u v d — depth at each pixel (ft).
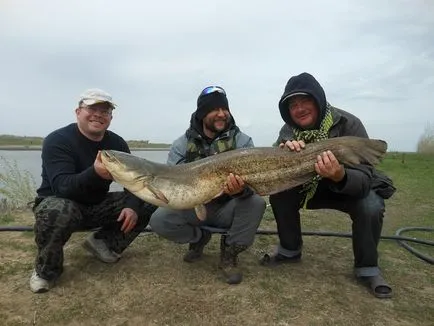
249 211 5.80
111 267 6.31
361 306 5.28
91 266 6.32
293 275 6.19
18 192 11.35
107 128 6.35
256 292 5.55
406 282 6.08
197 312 5.00
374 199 5.80
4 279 5.84
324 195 6.38
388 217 10.96
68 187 5.65
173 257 6.80
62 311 5.00
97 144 6.39
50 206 5.50
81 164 6.17
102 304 5.19
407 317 5.04
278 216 6.50
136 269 6.24
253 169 5.67
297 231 6.59
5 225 8.75
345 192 5.54
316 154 5.59
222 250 6.01
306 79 6.04
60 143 6.00
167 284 5.74
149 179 5.57
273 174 5.69
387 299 5.49
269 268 6.45
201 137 6.53
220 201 6.26
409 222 10.39
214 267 6.41
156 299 5.31
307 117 6.20
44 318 4.85
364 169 5.63
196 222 6.31
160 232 6.39
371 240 5.78
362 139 5.52
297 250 6.65
